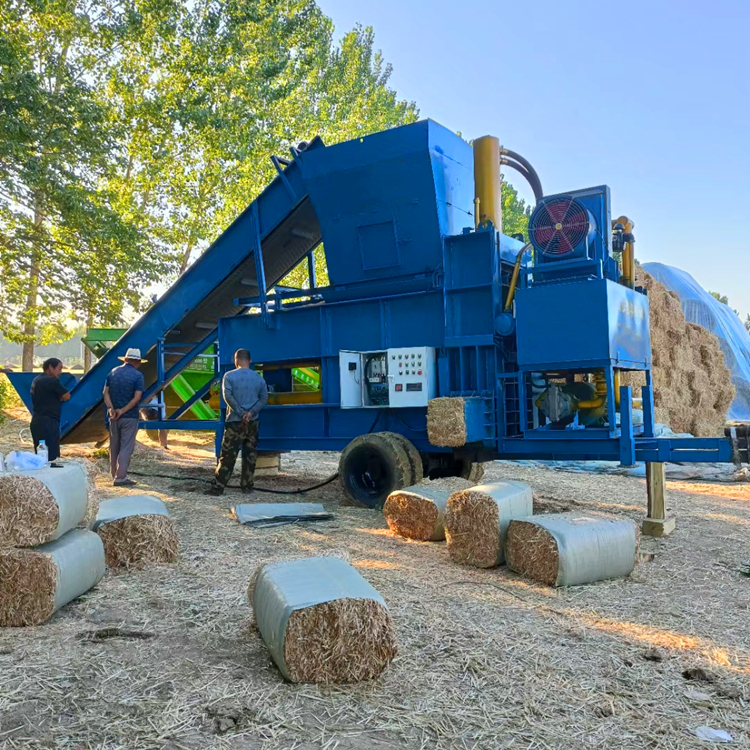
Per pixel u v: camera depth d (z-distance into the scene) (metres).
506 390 7.88
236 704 2.84
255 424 8.77
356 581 3.37
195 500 8.12
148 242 17.05
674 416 15.10
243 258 9.69
